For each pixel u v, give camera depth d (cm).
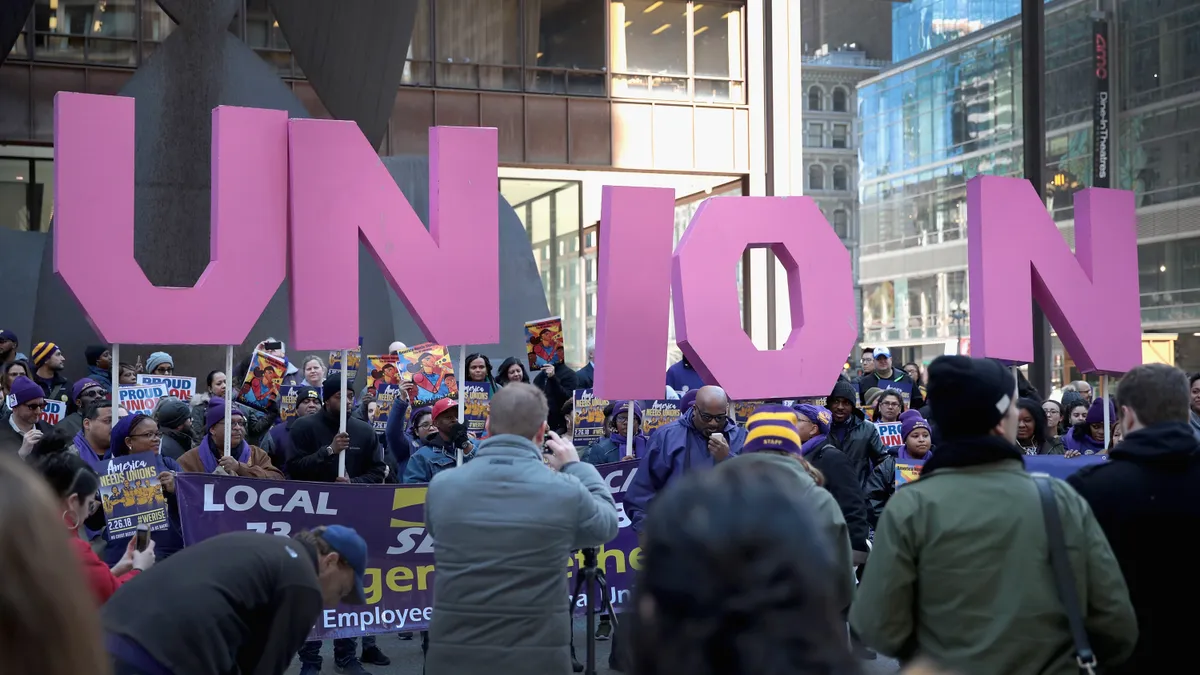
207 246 1581
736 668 111
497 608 409
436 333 740
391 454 898
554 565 418
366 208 724
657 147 2669
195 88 1588
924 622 321
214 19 1606
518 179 2773
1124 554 348
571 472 458
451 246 743
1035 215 834
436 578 425
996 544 310
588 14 2633
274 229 709
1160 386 357
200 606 313
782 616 112
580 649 803
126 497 581
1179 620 345
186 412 770
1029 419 820
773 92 2727
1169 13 2620
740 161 2734
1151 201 2662
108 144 673
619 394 769
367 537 688
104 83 2242
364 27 1858
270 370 786
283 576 330
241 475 716
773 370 781
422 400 859
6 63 2181
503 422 429
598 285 786
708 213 774
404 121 2480
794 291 798
